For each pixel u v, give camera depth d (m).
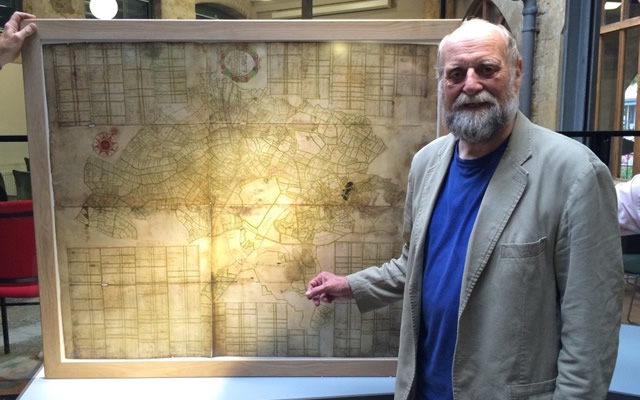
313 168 1.39
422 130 1.37
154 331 1.42
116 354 1.43
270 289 1.42
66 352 1.42
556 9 4.26
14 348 2.67
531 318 0.90
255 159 1.38
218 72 1.35
